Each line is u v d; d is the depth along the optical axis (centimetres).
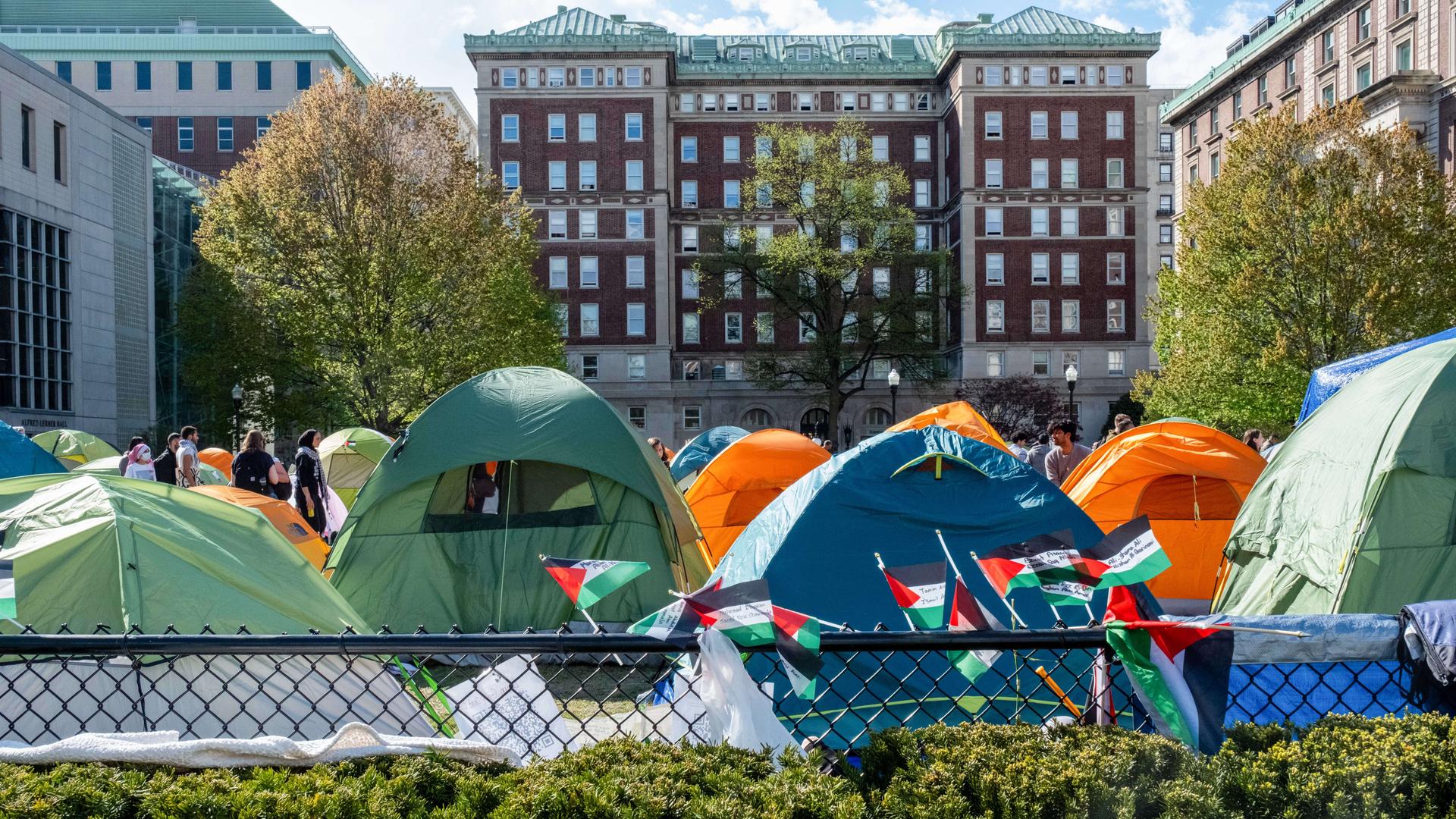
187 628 602
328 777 327
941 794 314
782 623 371
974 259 6425
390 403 3222
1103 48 6372
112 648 352
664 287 6419
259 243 3228
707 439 2206
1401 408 695
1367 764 317
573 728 526
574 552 989
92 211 4125
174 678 559
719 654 369
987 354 6444
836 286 5831
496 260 3478
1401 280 2866
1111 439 1264
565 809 305
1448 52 3909
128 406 4400
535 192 6400
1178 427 1218
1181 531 1212
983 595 721
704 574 1126
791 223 6638
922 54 7200
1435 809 315
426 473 983
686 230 6700
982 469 802
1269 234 2989
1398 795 316
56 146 3941
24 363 3694
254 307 3428
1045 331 6438
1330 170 2992
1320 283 2936
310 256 3203
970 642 363
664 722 460
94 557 615
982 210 6425
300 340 3219
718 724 375
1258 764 324
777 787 317
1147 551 375
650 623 374
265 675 573
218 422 3778
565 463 987
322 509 1566
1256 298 2997
